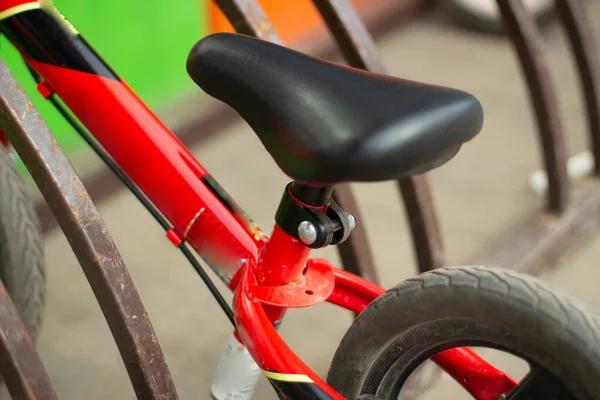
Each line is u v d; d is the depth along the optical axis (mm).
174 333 1567
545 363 745
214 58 755
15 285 1188
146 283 1691
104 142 985
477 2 2818
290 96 702
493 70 2637
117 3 1902
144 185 974
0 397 1359
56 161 867
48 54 975
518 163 2168
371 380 909
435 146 691
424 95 707
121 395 1423
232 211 948
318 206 793
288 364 836
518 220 1937
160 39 2047
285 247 847
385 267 1780
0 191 1163
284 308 898
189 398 1419
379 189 2072
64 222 873
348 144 663
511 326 754
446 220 1942
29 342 862
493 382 867
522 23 1627
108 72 977
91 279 887
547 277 1746
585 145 2193
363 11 2703
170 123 2082
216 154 2166
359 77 715
